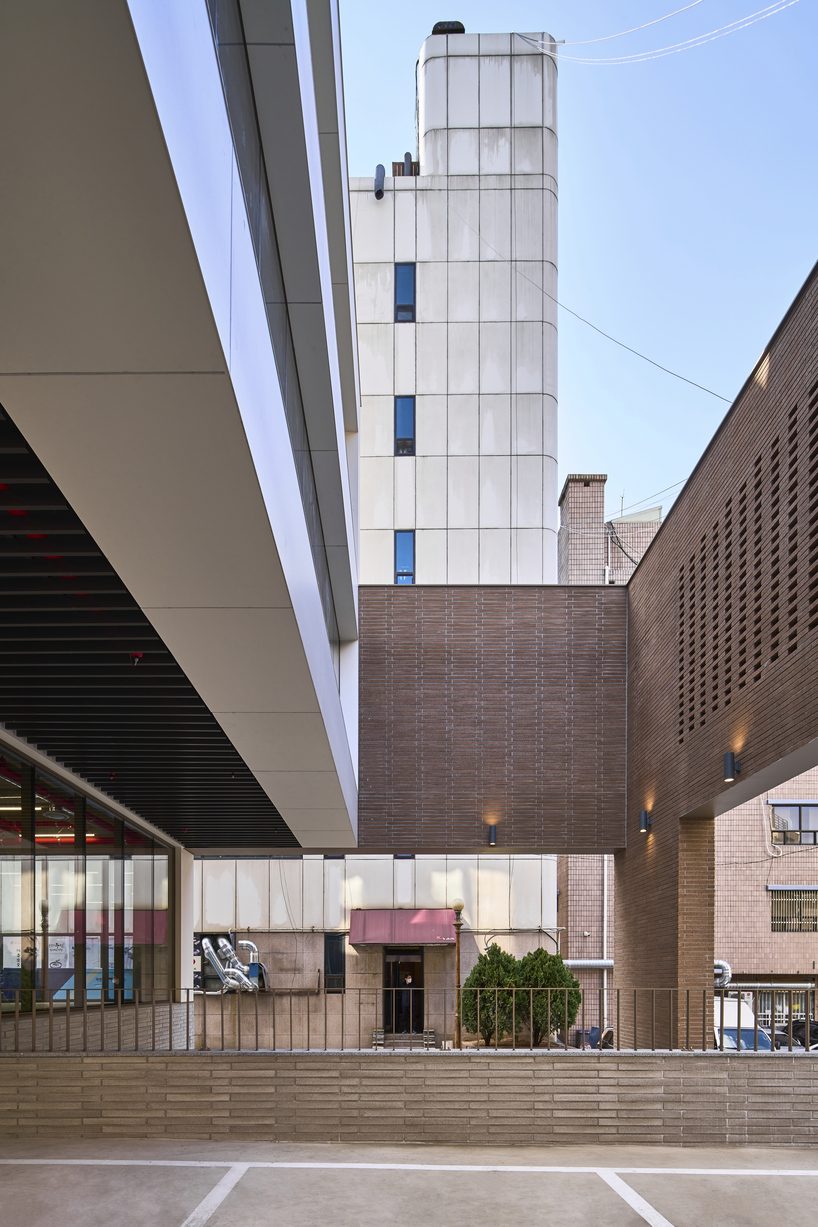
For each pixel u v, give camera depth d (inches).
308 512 376.5
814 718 338.3
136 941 624.4
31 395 138.2
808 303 350.3
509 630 686.5
